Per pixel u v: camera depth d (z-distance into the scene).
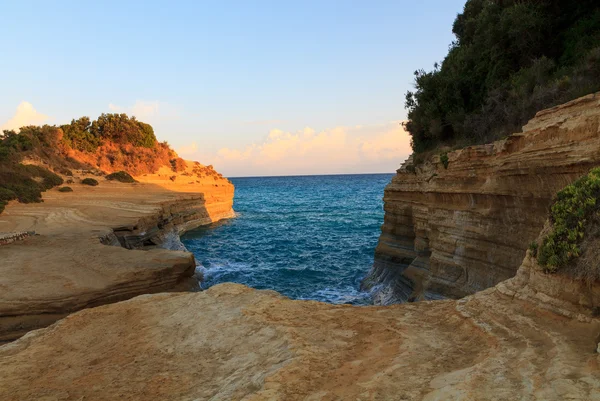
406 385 5.24
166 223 39.62
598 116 8.99
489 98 18.84
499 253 12.99
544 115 10.90
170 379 6.42
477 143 18.44
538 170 10.70
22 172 40.38
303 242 37.81
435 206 16.88
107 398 5.92
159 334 8.44
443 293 15.26
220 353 7.26
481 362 5.66
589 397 4.18
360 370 5.95
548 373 4.88
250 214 66.00
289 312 8.89
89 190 45.47
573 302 6.54
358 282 24.53
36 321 12.31
